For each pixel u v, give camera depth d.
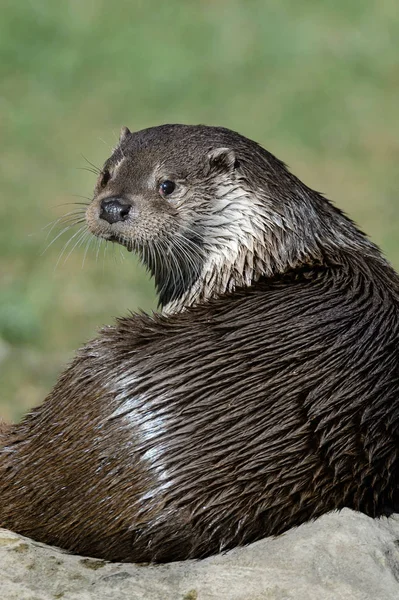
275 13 66.88
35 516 13.63
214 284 16.59
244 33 64.38
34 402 30.81
